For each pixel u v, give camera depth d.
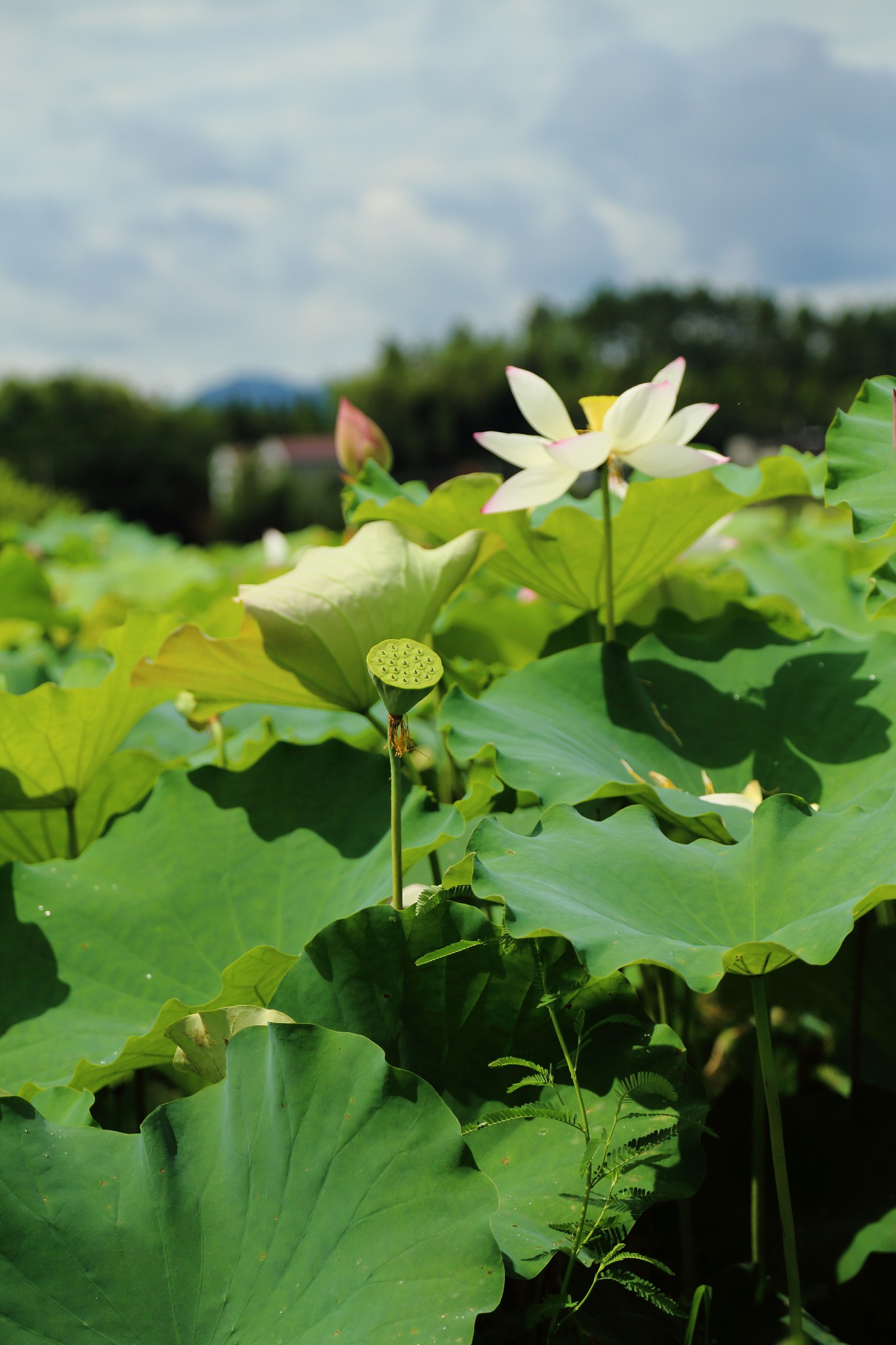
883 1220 2.10
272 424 69.00
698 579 3.37
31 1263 1.79
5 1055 2.21
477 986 2.02
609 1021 2.01
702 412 2.45
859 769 2.38
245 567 6.80
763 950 1.84
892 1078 2.39
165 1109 1.90
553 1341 1.88
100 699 2.57
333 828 2.39
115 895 2.37
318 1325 1.75
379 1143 1.83
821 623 3.30
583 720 2.50
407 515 2.69
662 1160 1.92
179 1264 1.81
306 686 2.41
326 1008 2.00
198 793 2.45
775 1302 2.06
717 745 2.50
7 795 2.62
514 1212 1.89
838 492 2.34
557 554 2.69
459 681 2.93
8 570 5.04
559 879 2.00
